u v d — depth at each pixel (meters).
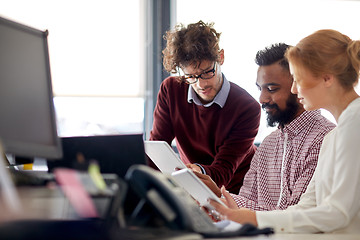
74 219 0.95
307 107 1.67
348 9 4.21
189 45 2.33
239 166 2.71
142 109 4.05
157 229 0.98
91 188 0.99
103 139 1.34
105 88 4.00
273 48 2.12
